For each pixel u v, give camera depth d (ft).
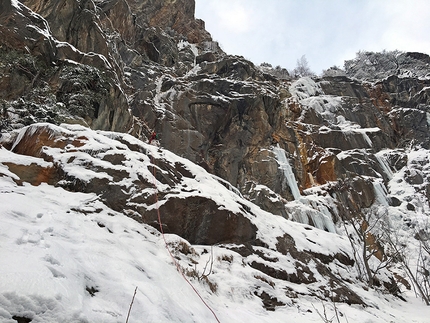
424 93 114.93
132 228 19.30
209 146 69.00
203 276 18.31
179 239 20.62
